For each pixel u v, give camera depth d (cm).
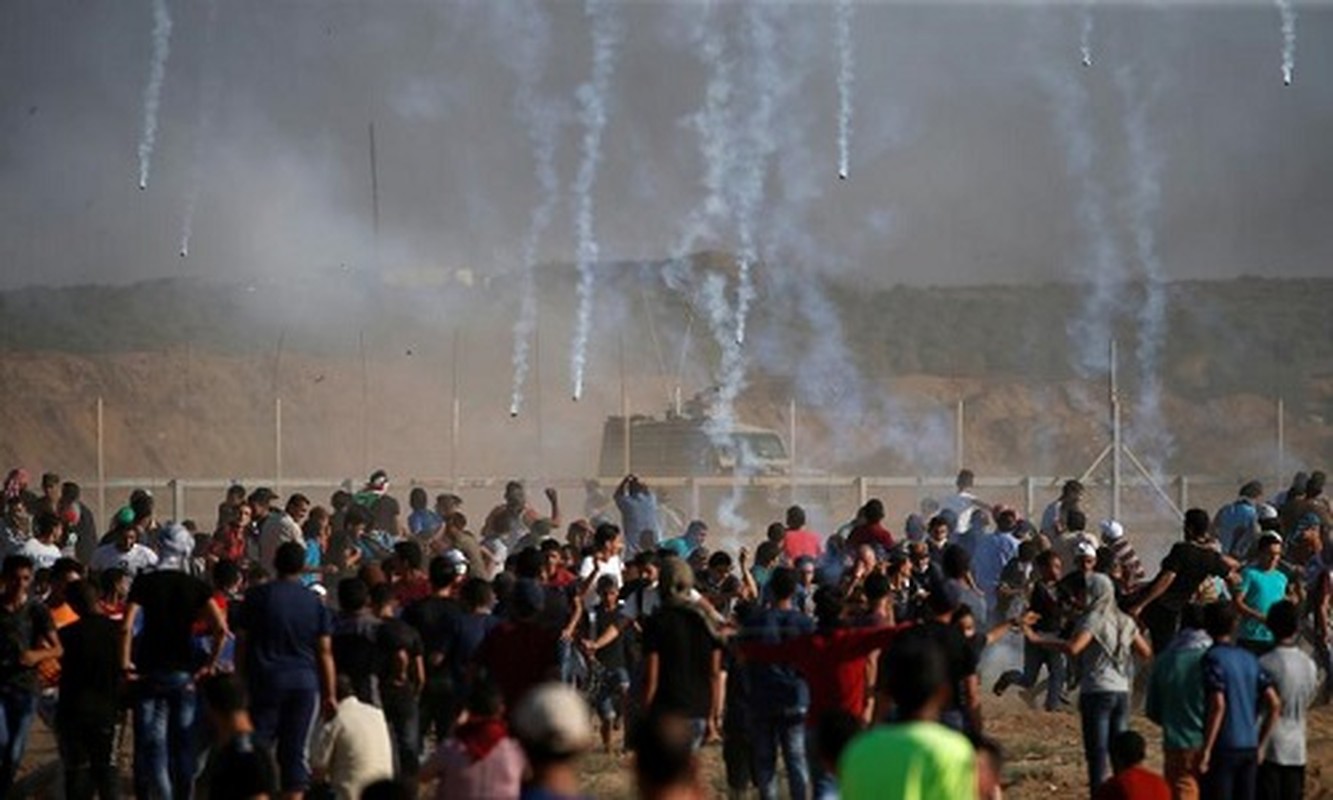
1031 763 6066
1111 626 5050
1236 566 6169
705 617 4531
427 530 8125
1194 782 4497
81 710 4825
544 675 4675
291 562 4722
